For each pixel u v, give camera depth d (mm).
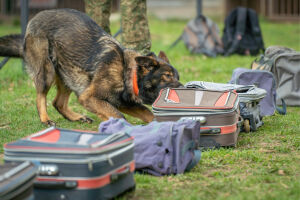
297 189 3355
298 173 3891
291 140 5070
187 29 12391
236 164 4223
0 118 6547
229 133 4590
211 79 8672
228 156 4406
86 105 5766
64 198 2906
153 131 3865
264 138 5234
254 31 11938
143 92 5637
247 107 5449
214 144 4598
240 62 10820
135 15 7184
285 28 18703
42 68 6105
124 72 5680
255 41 12016
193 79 8867
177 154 3729
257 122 5695
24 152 2947
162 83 5516
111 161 2939
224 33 12281
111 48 5695
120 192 3168
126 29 7258
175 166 3771
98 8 7520
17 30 18203
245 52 12016
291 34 16688
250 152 4535
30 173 2674
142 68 5551
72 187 2875
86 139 3156
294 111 6867
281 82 7188
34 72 6207
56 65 6109
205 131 4523
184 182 3639
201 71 9898
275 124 5965
